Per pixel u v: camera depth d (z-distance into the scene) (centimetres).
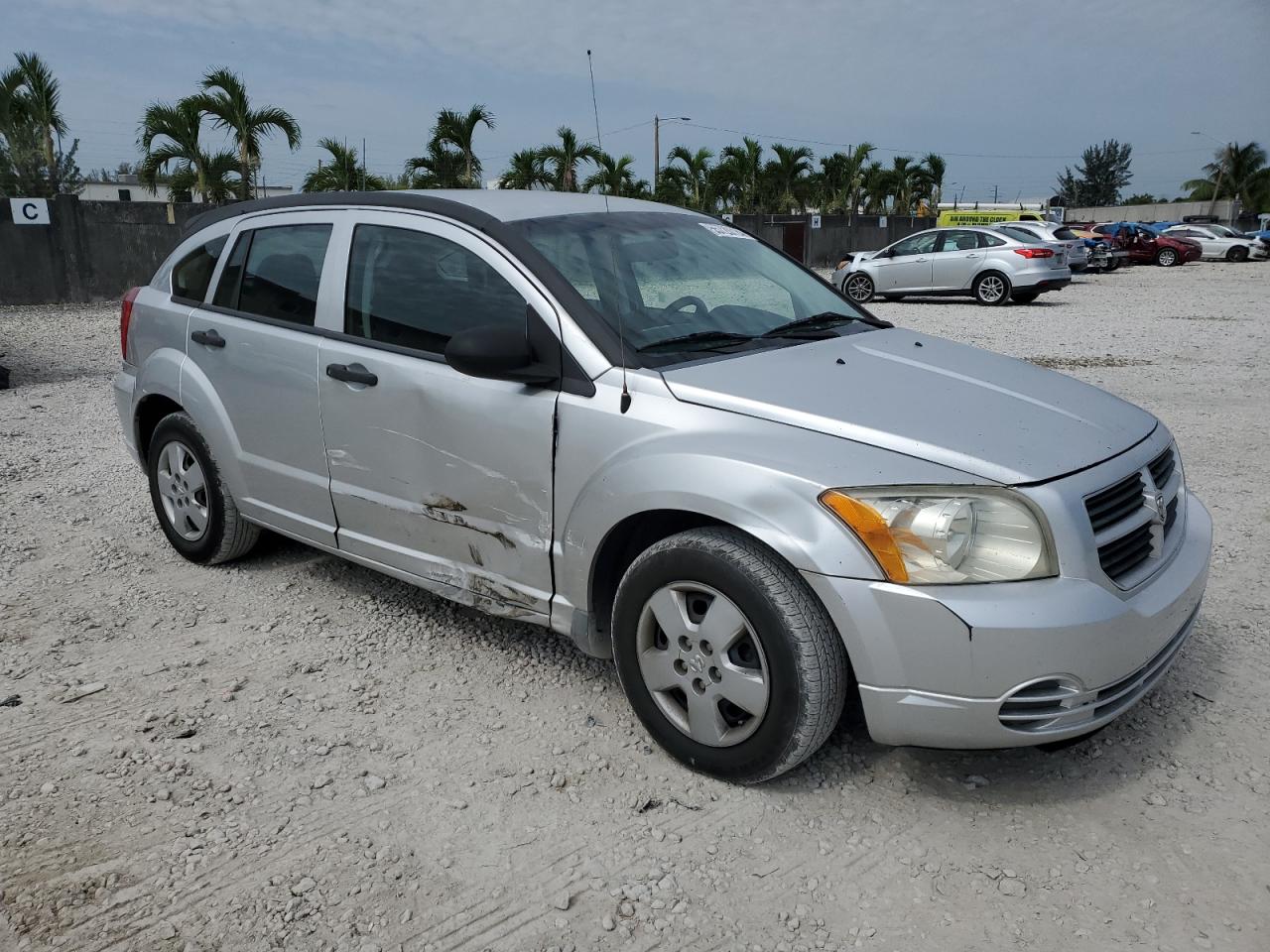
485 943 240
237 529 461
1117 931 241
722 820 285
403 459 365
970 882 259
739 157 4194
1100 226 3500
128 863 269
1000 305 1903
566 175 2931
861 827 282
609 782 304
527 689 362
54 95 2488
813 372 320
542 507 327
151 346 478
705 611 300
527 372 318
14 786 303
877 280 2042
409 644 400
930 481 265
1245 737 323
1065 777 304
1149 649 277
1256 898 251
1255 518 535
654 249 378
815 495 269
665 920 247
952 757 315
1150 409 835
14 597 447
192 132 2303
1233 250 3522
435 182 2725
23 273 1919
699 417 295
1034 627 254
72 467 671
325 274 396
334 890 258
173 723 339
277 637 407
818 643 271
